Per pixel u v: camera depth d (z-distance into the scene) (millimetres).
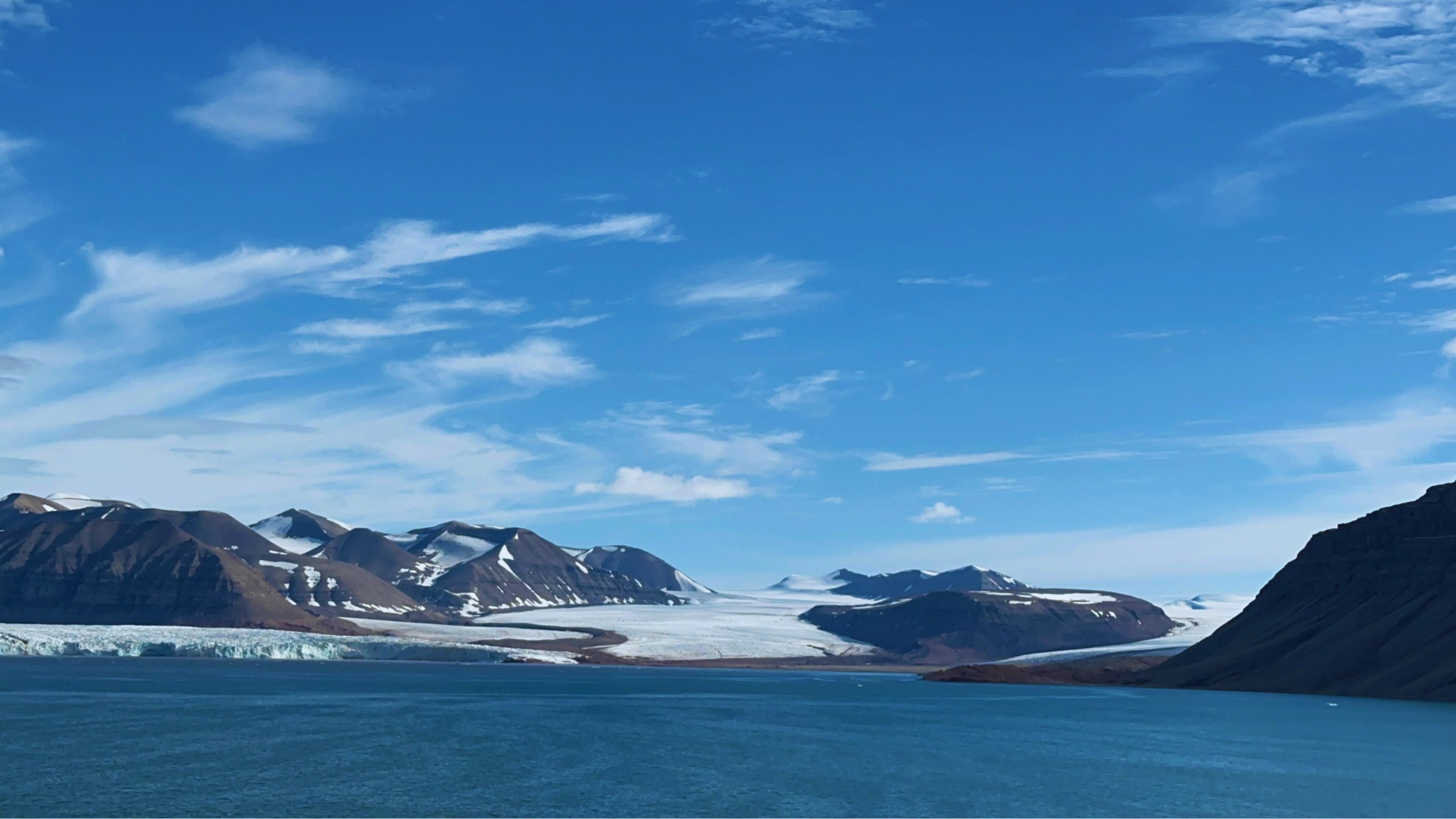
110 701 176375
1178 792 106438
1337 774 117938
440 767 111188
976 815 94188
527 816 88625
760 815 91250
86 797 91812
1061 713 198250
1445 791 107688
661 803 94875
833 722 172750
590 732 147375
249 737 131375
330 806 90375
